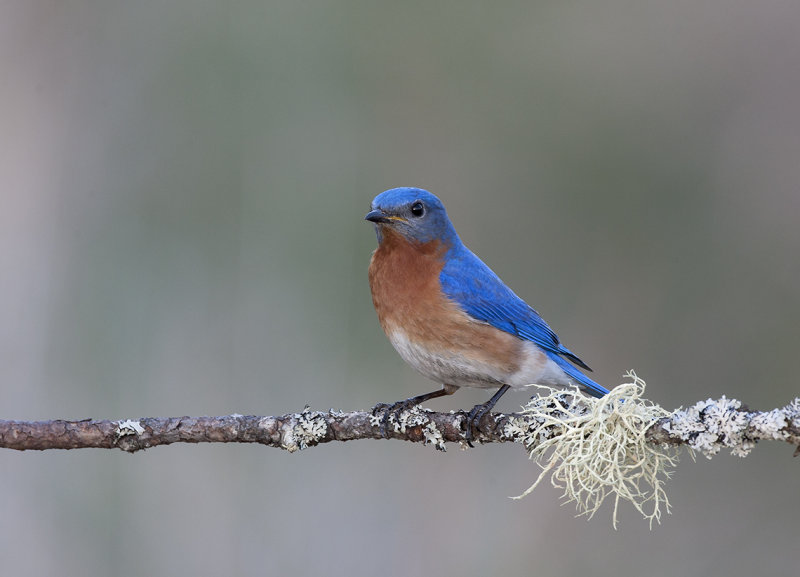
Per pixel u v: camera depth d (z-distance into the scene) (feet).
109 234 48.80
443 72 52.90
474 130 52.65
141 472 40.52
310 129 51.93
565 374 30.76
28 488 38.99
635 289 49.96
